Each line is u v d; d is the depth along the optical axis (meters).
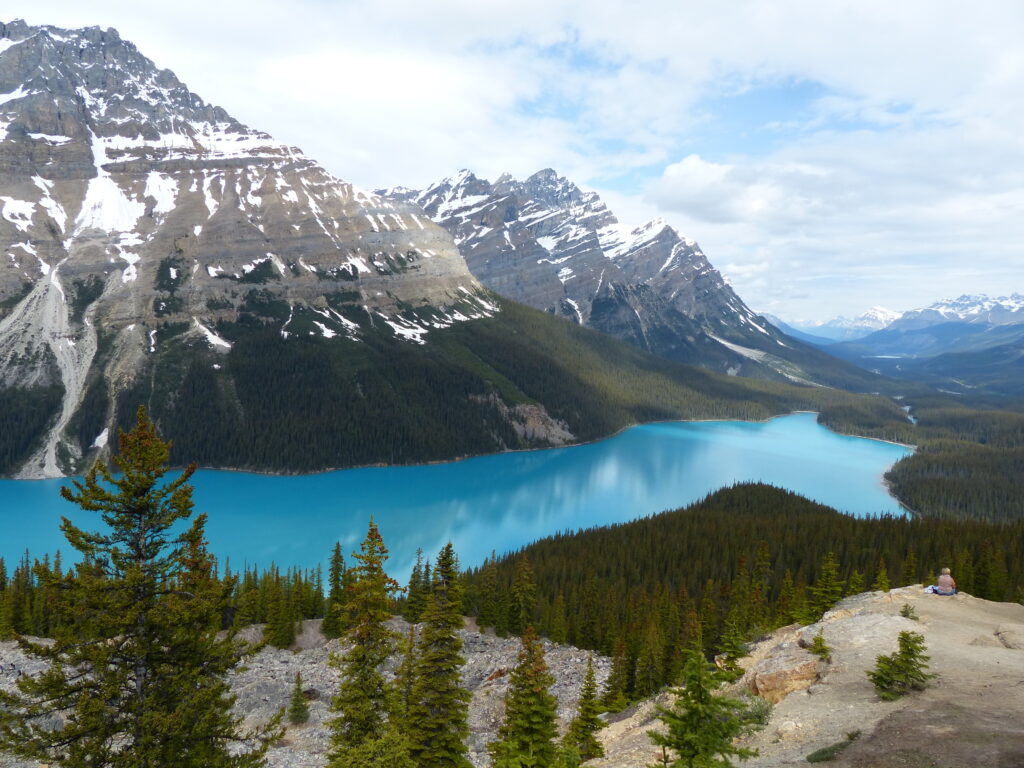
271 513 181.38
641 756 32.72
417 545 155.62
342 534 161.25
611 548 127.62
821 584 69.56
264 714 65.44
